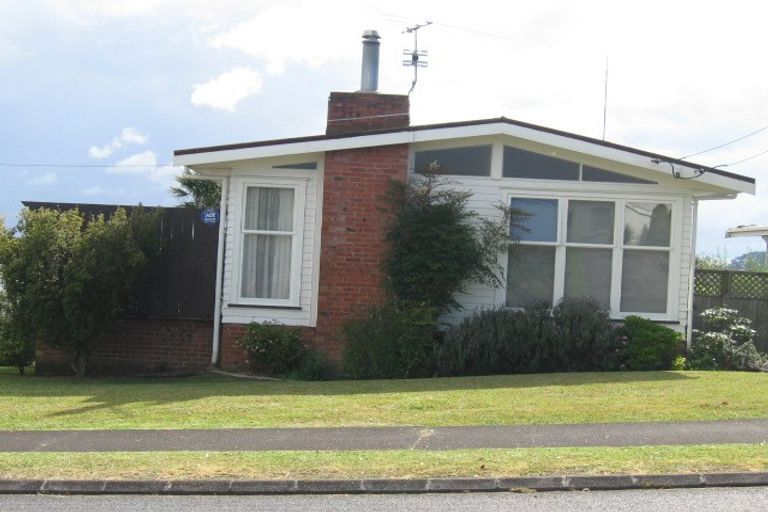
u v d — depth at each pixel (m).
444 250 14.73
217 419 10.71
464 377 13.96
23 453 8.98
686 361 15.41
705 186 15.63
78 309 15.05
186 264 16.23
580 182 15.69
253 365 15.28
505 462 8.42
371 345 14.68
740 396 11.77
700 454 8.66
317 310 15.41
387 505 7.53
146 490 7.95
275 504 7.60
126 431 10.05
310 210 15.66
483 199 15.65
